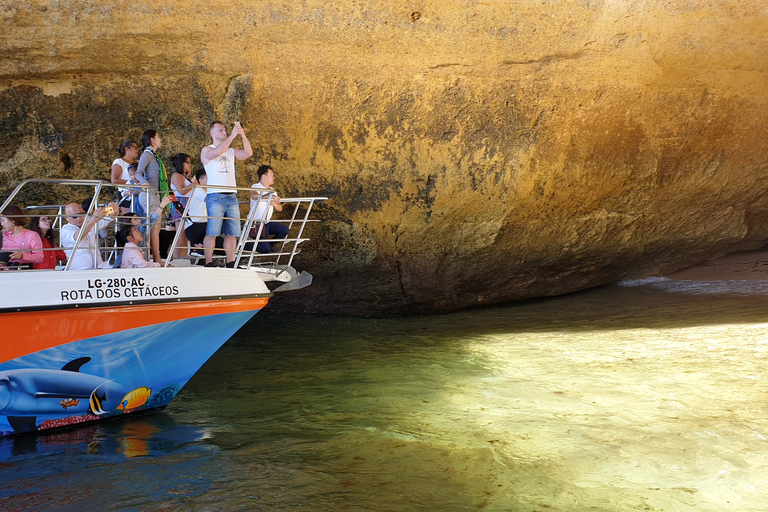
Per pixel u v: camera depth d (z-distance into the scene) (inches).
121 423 203.9
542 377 247.4
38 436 191.6
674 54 351.6
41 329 182.2
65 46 297.6
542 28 334.6
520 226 381.1
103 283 189.2
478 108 341.7
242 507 142.6
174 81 315.6
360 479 156.2
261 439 187.0
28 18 289.4
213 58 314.3
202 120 324.5
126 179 251.4
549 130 350.9
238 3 305.9
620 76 349.7
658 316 358.6
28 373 184.7
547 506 139.3
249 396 233.5
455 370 264.2
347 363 281.9
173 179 244.1
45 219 221.6
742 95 370.3
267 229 262.7
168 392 214.4
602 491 145.8
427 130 343.3
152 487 154.3
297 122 331.6
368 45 323.6
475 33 329.4
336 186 351.3
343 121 336.2
